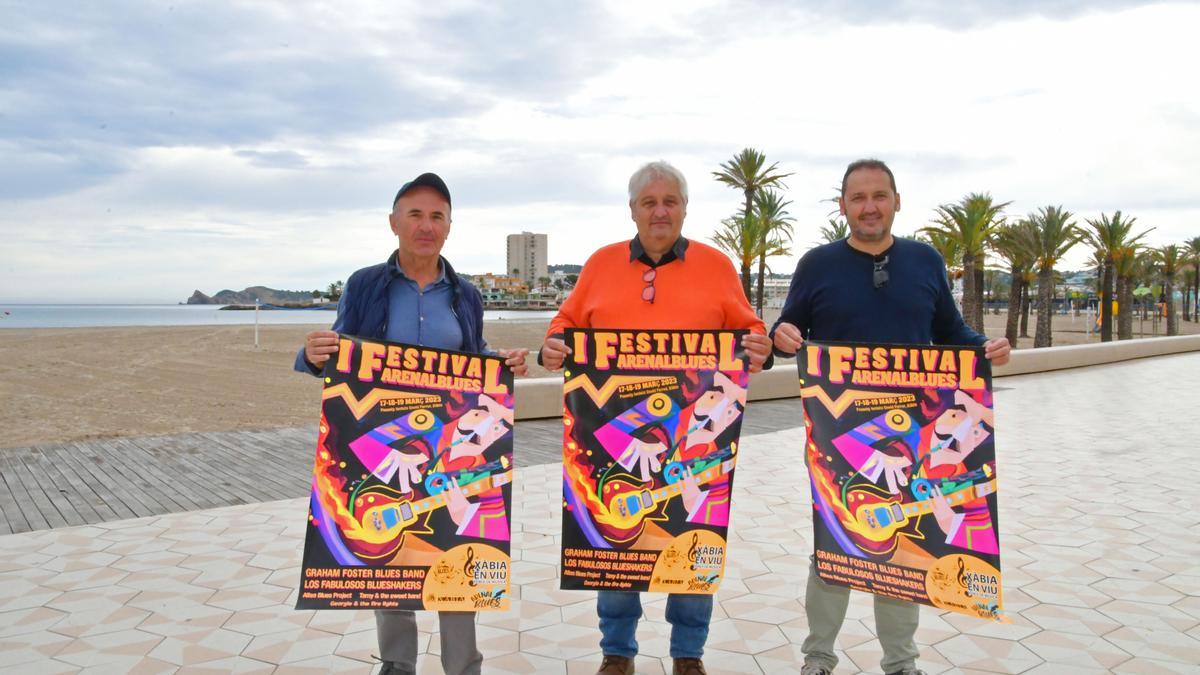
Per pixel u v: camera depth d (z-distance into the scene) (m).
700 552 2.96
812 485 2.92
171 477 7.16
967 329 3.06
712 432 2.97
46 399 13.88
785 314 3.18
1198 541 5.13
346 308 2.92
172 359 23.41
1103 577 4.44
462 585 2.76
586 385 3.01
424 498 2.77
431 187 2.87
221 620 3.88
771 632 3.73
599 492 3.00
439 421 2.80
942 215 26.89
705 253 3.20
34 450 8.45
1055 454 8.31
